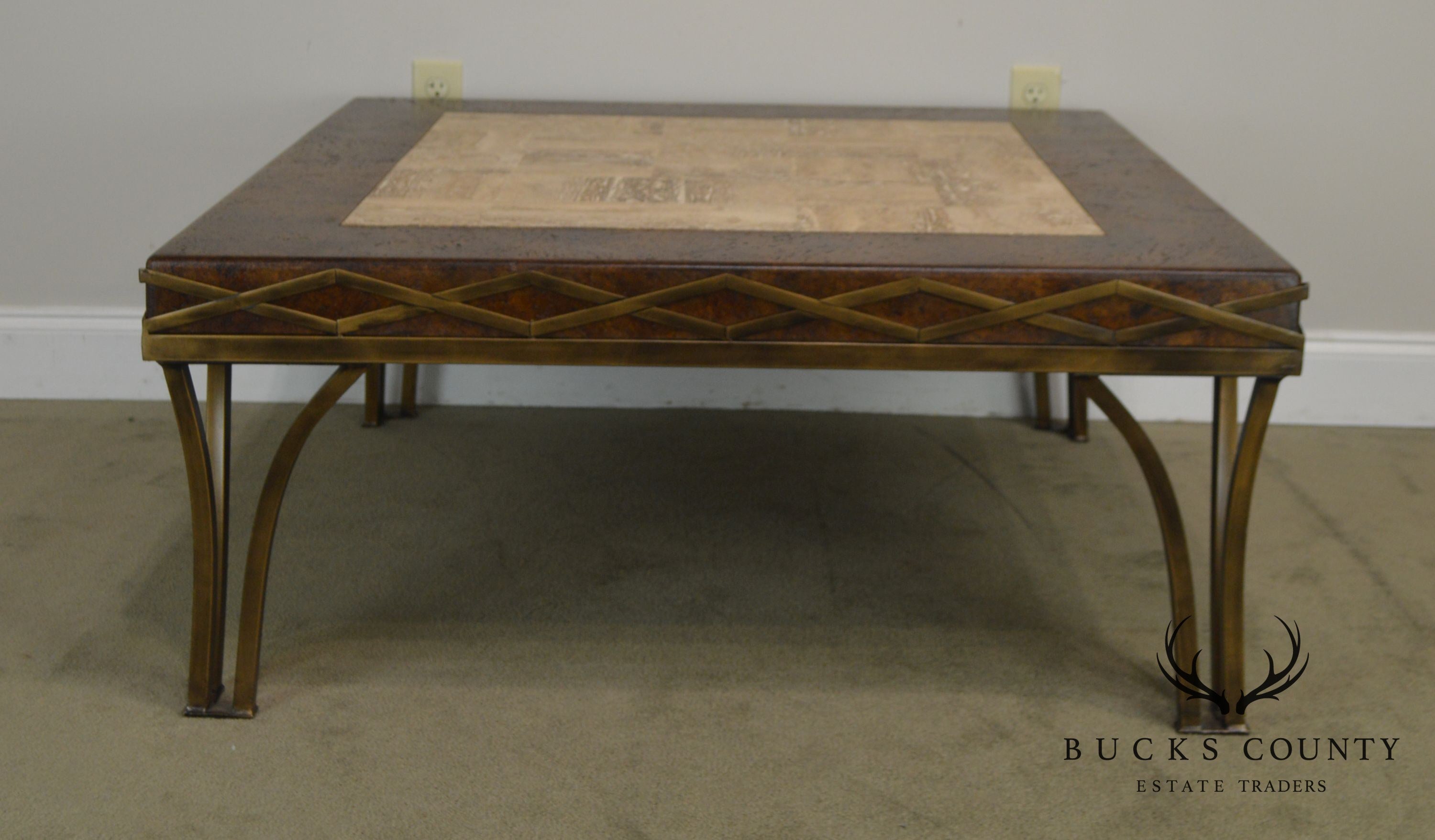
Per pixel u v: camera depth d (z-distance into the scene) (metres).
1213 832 1.36
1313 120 2.27
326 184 1.61
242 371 2.45
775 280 1.31
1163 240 1.41
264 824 1.34
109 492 2.08
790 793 1.40
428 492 2.11
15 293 2.41
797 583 1.85
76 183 2.33
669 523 2.03
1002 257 1.34
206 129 2.30
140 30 2.23
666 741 1.49
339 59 2.27
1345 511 2.10
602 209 1.53
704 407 2.50
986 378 2.46
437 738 1.49
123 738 1.47
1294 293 1.29
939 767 1.45
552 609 1.77
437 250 1.34
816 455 2.29
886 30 2.25
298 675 1.60
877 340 1.33
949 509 2.09
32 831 1.32
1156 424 2.47
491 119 2.07
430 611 1.76
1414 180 2.30
